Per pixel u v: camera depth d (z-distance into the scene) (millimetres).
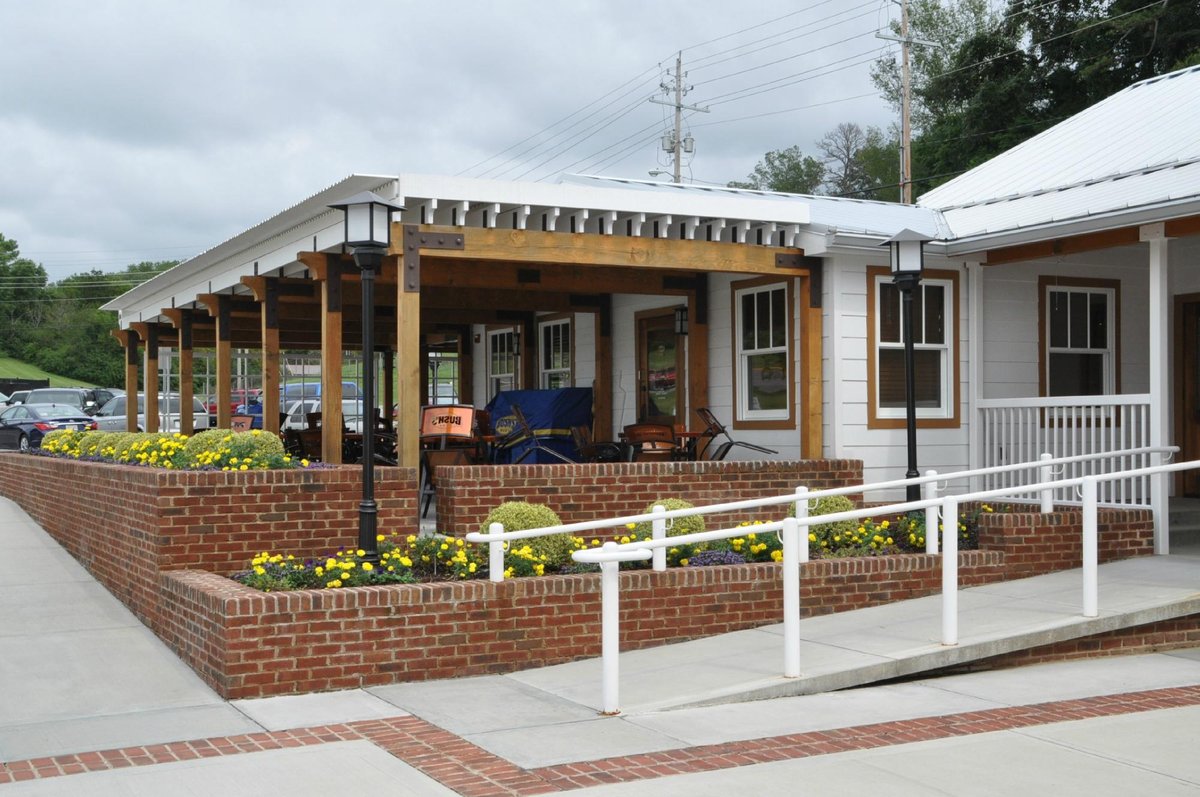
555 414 14586
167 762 6316
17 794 5770
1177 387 14195
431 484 12438
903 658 8000
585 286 14047
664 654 8758
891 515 12508
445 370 40906
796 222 12867
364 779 5922
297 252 12602
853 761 6117
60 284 81875
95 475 11617
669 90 46562
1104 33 35062
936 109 43031
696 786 5707
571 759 6227
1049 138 16766
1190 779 5785
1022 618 8891
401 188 10719
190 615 8484
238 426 18875
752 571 9422
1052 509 11164
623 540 10250
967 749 6324
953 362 13758
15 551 12898
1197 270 13984
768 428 13977
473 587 8336
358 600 7984
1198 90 16141
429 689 7922
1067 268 14492
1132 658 8859
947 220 14570
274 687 7742
